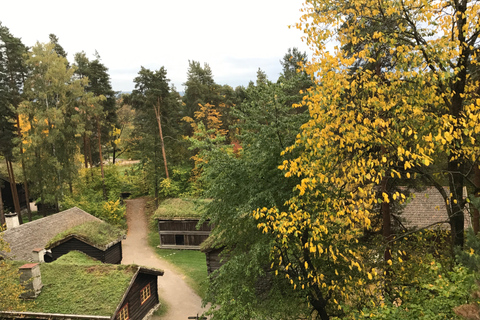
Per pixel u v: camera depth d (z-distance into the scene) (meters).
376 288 6.79
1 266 11.73
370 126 5.36
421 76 5.34
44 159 30.36
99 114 35.09
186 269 22.92
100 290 13.90
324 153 5.58
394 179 10.10
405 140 5.78
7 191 38.09
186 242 27.19
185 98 46.28
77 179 33.56
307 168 5.57
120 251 23.16
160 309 17.80
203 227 26.69
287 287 10.08
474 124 4.68
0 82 29.64
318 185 8.27
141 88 34.84
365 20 5.95
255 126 10.04
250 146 10.84
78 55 38.34
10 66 30.52
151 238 29.80
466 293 5.28
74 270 15.38
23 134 31.69
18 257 19.02
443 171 5.89
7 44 29.92
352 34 5.96
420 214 18.02
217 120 37.84
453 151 5.59
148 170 36.16
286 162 5.57
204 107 38.09
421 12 5.53
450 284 5.69
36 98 30.45
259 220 9.98
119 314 14.67
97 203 33.34
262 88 9.95
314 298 8.96
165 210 27.50
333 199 6.24
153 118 35.34
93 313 12.58
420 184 10.62
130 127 55.06
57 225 23.53
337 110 5.18
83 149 41.78
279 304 9.47
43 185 30.56
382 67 9.84
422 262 7.82
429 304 5.59
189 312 17.52
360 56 5.20
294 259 9.82
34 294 13.35
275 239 9.21
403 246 8.64
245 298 9.62
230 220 11.06
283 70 28.91
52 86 30.14
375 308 5.84
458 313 4.24
